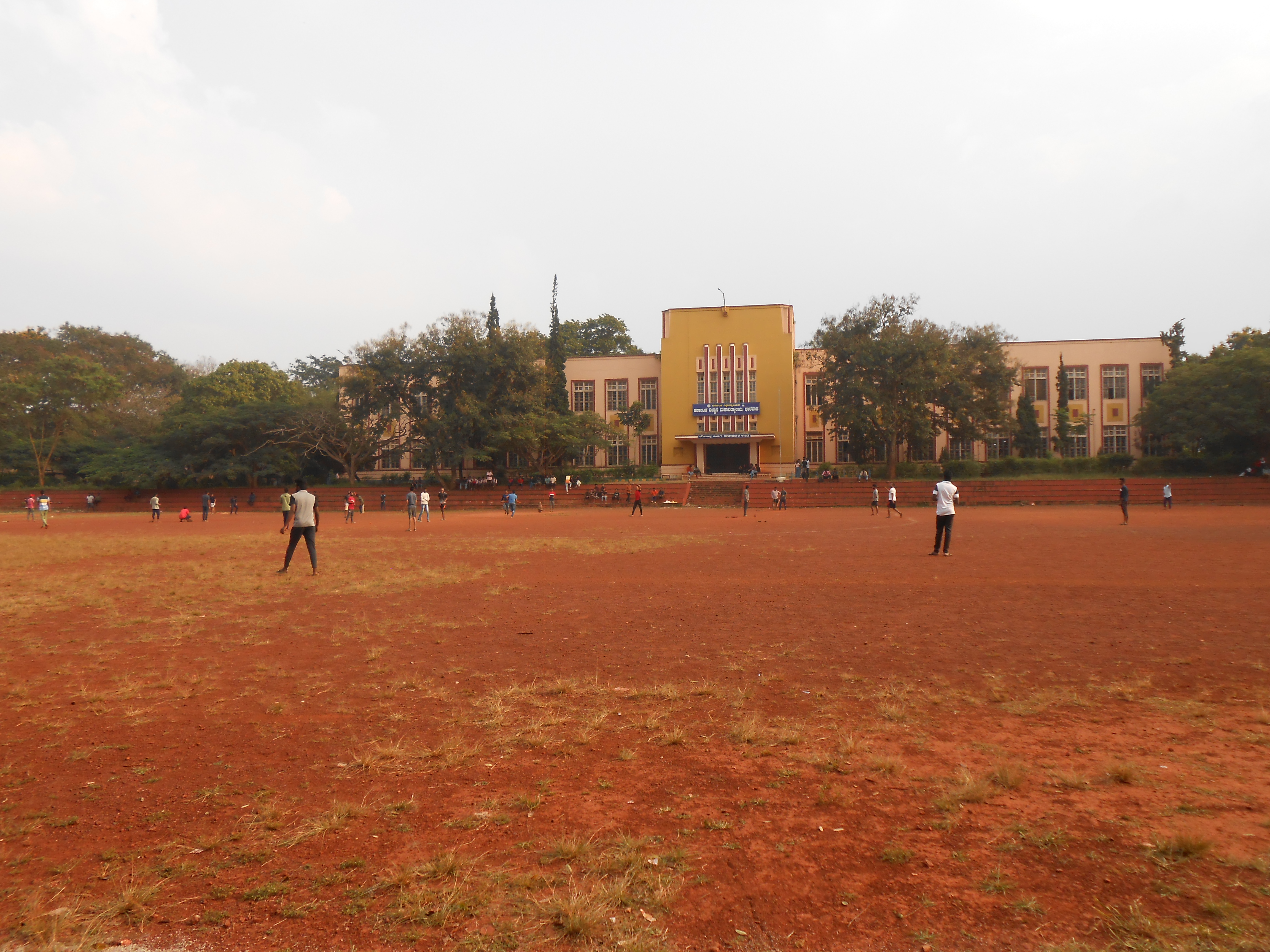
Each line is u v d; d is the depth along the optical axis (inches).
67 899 122.1
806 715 214.2
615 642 315.6
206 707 229.0
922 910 115.1
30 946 109.2
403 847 138.5
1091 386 2573.8
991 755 180.5
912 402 2132.1
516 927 112.4
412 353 2338.8
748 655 287.3
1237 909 111.9
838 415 2218.3
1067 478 2095.2
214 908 118.8
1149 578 479.8
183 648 311.9
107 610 405.1
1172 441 2214.6
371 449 2551.7
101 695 241.4
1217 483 1930.4
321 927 113.3
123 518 1849.2
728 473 2657.5
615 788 164.7
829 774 171.2
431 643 316.2
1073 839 136.4
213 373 2780.5
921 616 361.4
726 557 675.4
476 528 1206.3
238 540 958.4
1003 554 661.3
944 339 2150.6
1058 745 186.7
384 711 223.0
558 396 2721.5
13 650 308.8
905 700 226.7
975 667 264.5
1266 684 235.8
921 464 2383.1
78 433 2659.9
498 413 2322.8
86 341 3272.6
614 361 2844.5
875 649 293.9
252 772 176.6
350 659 289.0
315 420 2401.6
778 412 2583.7
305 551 783.7
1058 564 569.6
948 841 137.6
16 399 2370.8
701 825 145.9
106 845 141.1
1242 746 183.2
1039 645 297.1
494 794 162.6
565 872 128.3
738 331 2630.4
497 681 254.4
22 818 152.9
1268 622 334.3
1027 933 108.1
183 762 183.5
